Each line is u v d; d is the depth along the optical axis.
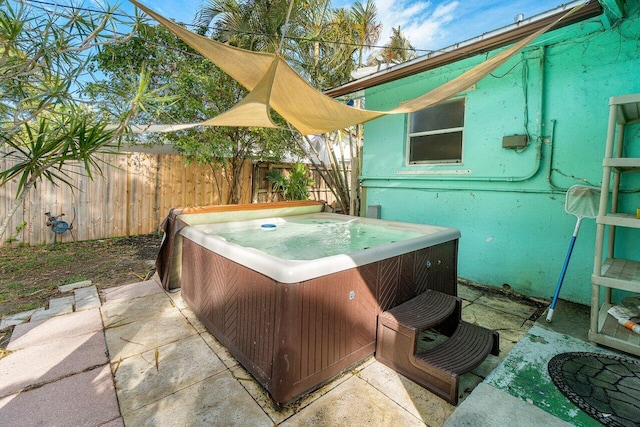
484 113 3.85
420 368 1.96
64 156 1.88
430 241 2.78
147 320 2.80
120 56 4.75
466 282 4.07
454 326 2.48
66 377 2.00
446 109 4.29
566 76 3.23
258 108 2.99
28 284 3.70
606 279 2.30
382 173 5.09
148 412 1.72
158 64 5.09
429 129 4.50
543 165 3.42
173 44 5.16
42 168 1.85
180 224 3.18
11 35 1.81
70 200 5.55
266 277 1.87
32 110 2.00
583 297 3.23
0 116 2.00
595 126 3.09
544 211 3.45
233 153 6.76
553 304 2.85
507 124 3.66
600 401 1.75
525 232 3.60
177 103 5.20
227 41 6.31
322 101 3.03
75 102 2.12
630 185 2.93
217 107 6.08
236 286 2.15
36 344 2.39
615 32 2.91
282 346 1.75
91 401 1.79
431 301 2.46
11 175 1.83
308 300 1.82
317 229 3.90
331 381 2.02
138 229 6.34
